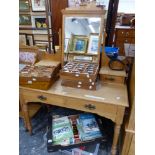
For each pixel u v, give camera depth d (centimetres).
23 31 166
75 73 120
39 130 175
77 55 143
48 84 123
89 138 130
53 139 130
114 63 135
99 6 137
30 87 128
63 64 148
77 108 123
